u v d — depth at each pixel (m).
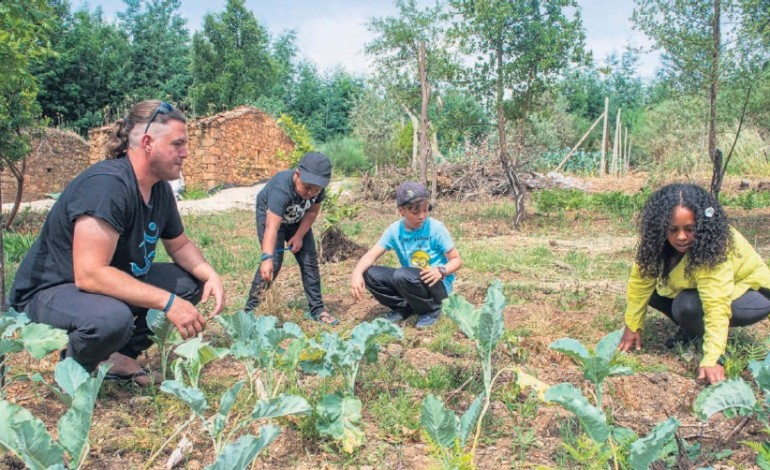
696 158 16.69
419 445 2.68
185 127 3.10
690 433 2.77
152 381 3.01
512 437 2.74
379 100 29.75
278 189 4.53
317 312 4.84
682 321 3.62
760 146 17.48
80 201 2.87
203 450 2.61
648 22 9.41
